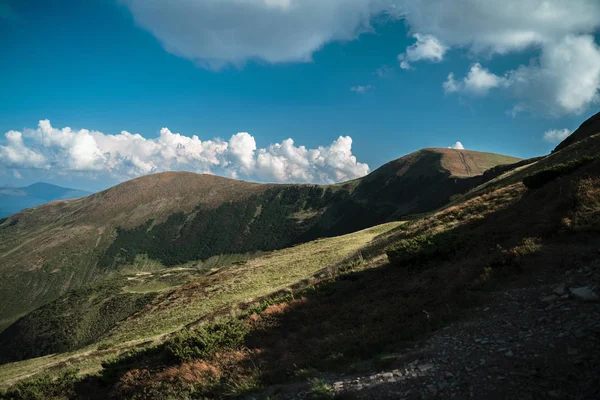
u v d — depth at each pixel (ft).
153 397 38.11
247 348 43.47
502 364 23.75
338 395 25.21
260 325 51.52
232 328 50.85
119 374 50.37
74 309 422.41
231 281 173.58
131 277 502.79
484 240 52.85
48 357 154.71
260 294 117.91
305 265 154.92
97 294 449.48
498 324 29.71
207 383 36.19
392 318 39.32
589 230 39.68
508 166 487.61
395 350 31.24
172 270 522.88
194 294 175.52
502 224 56.80
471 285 38.73
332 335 40.63
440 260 54.95
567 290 30.94
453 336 30.35
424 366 26.40
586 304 27.73
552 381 20.72
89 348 139.33
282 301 66.95
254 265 204.33
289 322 50.67
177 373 41.34
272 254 241.14
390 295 48.47
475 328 30.40
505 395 20.65
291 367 34.01
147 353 55.42
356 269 77.41
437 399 21.95
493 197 87.15
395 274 58.08
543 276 35.35
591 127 144.87
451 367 25.25
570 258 36.24
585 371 20.67
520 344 25.50
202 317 108.06
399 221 217.15
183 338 50.14
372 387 25.30
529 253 40.24
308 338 42.52
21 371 120.16
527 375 21.86
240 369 37.35
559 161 97.25
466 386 22.52
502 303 33.27
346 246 171.01
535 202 59.00
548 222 46.83
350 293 57.00
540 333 26.14
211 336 48.57
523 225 50.83
